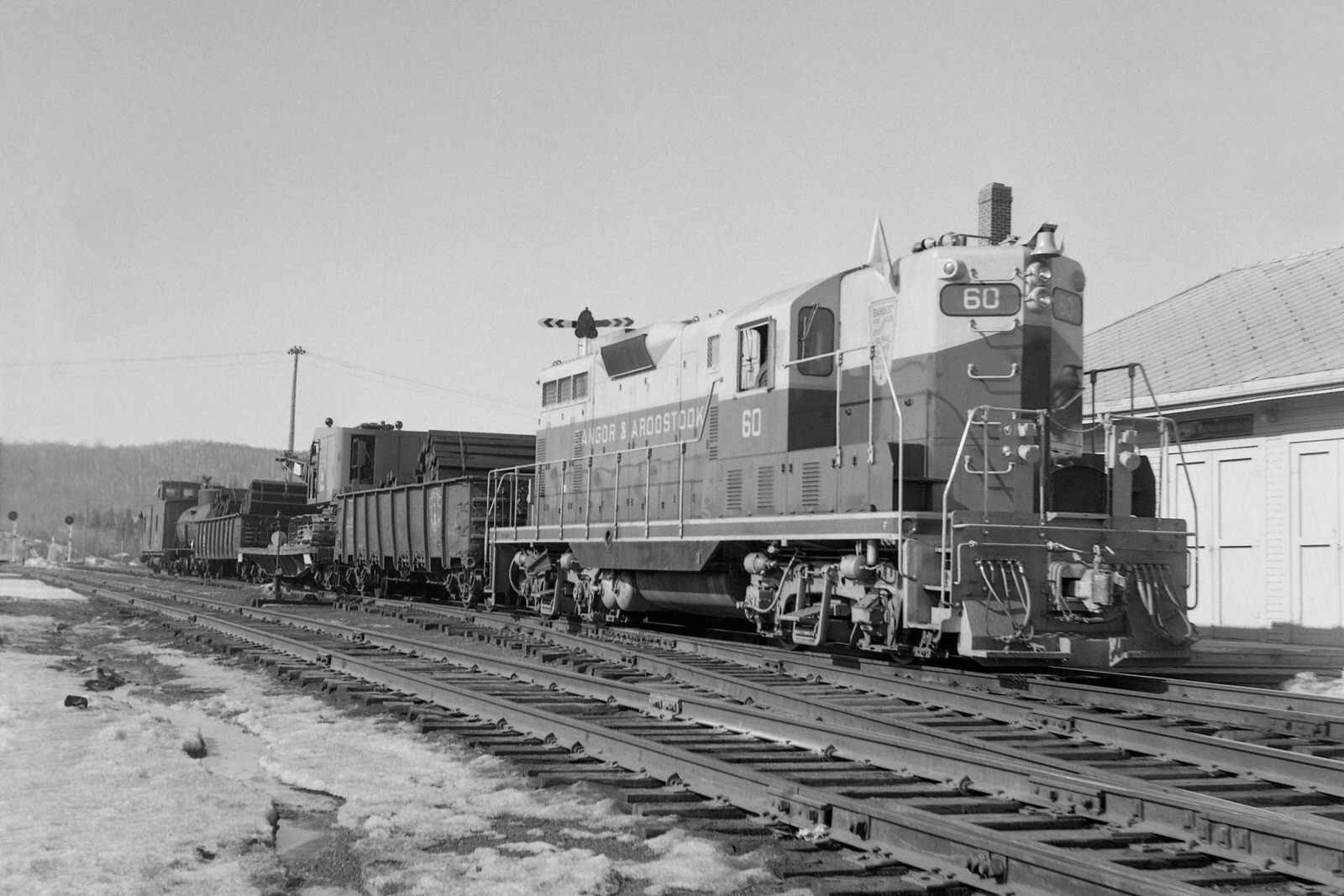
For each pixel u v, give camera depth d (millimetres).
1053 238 11711
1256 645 17812
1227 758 7652
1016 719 9312
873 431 12430
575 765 7641
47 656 14578
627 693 10305
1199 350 21000
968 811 6328
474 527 23391
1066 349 11844
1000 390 11508
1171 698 9906
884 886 5023
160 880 5031
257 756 8438
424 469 28141
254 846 5762
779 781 6371
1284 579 18141
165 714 10328
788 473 12867
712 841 5809
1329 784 6969
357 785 7207
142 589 32188
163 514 51469
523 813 6492
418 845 5887
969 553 10523
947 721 9227
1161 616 11094
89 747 7906
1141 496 11781
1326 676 13117
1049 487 11250
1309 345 18547
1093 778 7062
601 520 17438
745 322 13859
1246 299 22750
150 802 6395
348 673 12359
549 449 19719
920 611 10695
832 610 12219
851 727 8836
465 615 21219
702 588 14867
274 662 13234
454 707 10023
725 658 13742
